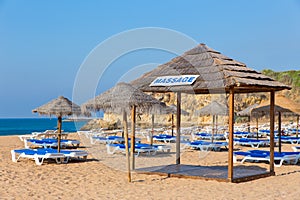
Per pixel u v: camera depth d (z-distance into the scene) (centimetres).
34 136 1734
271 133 909
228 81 762
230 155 794
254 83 777
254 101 4391
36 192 681
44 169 945
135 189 716
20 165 1005
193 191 699
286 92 5238
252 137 2270
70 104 1098
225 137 2003
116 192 687
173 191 699
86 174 881
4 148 1457
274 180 828
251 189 721
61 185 750
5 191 685
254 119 4172
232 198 641
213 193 682
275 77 5666
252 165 1062
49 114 1072
